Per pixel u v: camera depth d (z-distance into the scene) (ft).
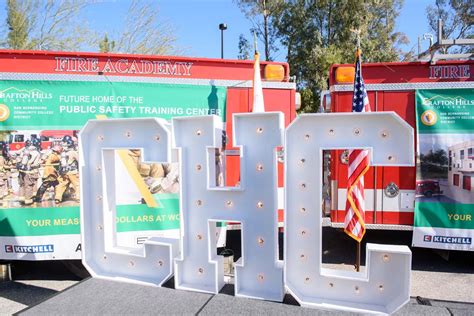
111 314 9.01
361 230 11.90
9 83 13.71
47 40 51.21
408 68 15.12
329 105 17.47
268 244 9.86
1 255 13.93
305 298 9.66
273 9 67.92
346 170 15.57
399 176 15.16
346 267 16.25
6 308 12.43
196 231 10.47
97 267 11.51
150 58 14.67
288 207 9.71
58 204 14.01
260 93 14.53
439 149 14.78
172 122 10.16
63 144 14.03
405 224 15.20
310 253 9.64
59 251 14.07
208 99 15.12
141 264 11.16
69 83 14.06
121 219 14.38
